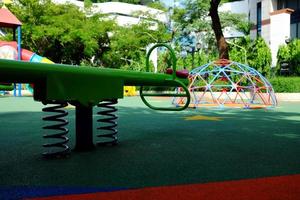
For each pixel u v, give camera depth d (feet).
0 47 43.06
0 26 44.27
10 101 32.30
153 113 20.30
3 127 13.65
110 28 63.41
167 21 71.05
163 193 5.43
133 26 67.46
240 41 53.93
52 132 12.28
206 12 64.59
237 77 38.29
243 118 17.78
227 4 77.30
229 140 10.71
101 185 5.84
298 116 18.97
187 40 67.31
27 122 15.38
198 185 5.87
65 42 59.00
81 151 8.85
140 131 12.73
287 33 54.34
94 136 11.48
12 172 6.70
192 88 27.66
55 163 7.46
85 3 66.59
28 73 6.35
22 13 56.13
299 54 45.75
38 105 26.84
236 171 6.84
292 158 8.10
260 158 8.07
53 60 65.51
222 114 20.13
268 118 17.85
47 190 5.56
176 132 12.48
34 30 55.67
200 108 25.43
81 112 8.94
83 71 7.65
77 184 5.90
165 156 8.25
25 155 8.29
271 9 61.67
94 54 65.26
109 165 7.29
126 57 67.92
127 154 8.47
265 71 48.55
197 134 12.03
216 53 62.34
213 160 7.84
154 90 55.31
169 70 10.23
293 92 37.81
